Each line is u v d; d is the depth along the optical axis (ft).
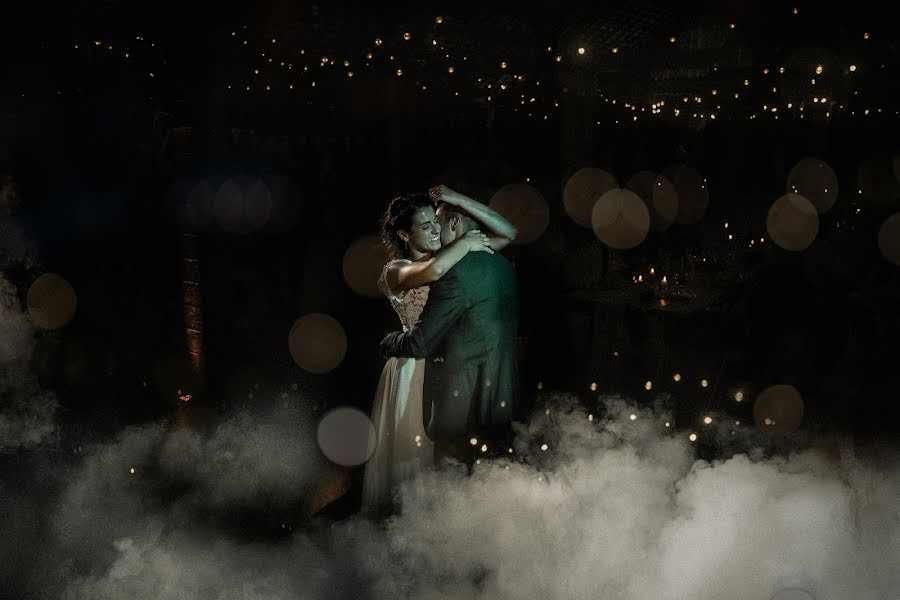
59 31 20.53
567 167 26.66
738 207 25.45
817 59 22.41
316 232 26.37
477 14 21.03
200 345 21.80
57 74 21.56
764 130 26.78
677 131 27.63
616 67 23.93
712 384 17.07
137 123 23.27
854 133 25.35
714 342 18.52
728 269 22.08
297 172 25.63
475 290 10.93
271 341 22.49
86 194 25.09
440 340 11.13
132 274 25.29
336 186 26.71
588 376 18.17
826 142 25.80
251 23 20.62
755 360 17.63
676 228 25.55
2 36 20.36
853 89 22.63
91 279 25.07
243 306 22.90
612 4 21.84
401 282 11.19
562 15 21.74
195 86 21.59
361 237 27.14
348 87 23.91
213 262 22.11
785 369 17.25
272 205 24.53
